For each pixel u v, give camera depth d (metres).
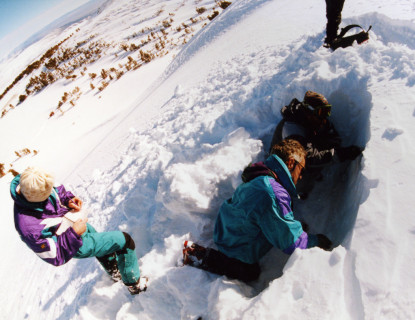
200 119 3.92
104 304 2.36
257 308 1.38
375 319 1.08
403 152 1.63
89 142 9.12
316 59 2.97
